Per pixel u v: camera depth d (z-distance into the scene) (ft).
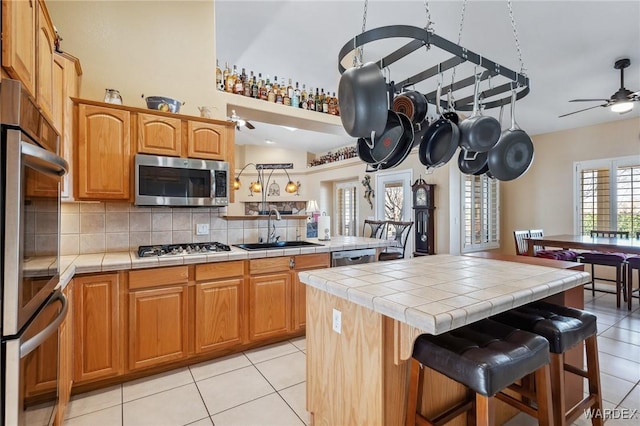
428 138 6.54
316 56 11.53
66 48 8.25
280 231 11.23
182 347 7.82
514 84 6.40
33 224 3.89
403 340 4.18
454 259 7.30
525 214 20.10
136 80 8.99
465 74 11.94
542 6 8.17
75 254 8.05
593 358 5.41
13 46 3.90
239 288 8.59
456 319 3.59
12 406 3.33
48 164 4.35
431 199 17.13
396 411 4.54
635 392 6.91
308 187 27.27
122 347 7.18
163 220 9.21
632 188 15.89
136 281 7.28
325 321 5.37
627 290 13.48
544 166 19.25
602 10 8.23
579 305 6.43
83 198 7.52
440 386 5.23
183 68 9.55
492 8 8.31
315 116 11.69
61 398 5.64
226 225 10.21
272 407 6.47
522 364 4.00
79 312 6.73
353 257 10.61
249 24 9.69
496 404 5.90
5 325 3.32
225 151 9.30
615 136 16.55
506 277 5.40
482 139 6.02
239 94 10.32
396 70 12.11
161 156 8.29
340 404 5.04
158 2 9.33
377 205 20.44
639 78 11.94
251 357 8.59
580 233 17.63
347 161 22.72
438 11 8.55
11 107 3.37
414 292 4.46
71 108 7.33
